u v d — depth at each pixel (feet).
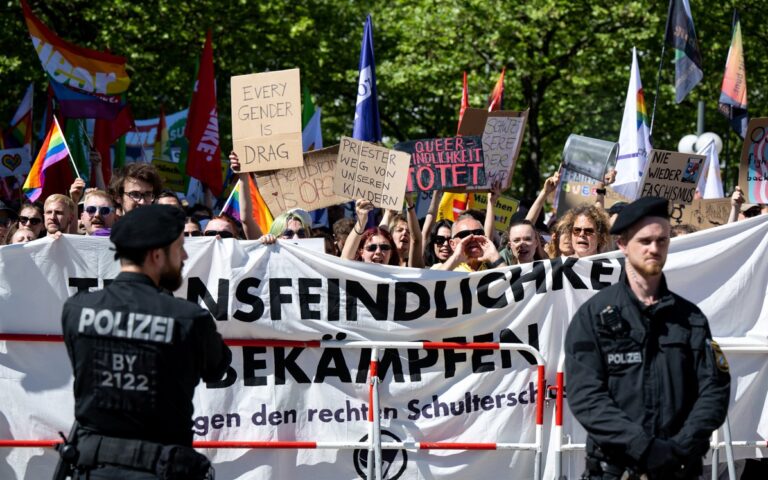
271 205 25.32
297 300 19.51
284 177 25.38
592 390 13.38
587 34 69.56
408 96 77.25
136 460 13.05
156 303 13.50
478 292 19.88
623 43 68.64
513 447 19.48
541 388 19.52
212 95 30.96
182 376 13.44
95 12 60.85
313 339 19.54
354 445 19.10
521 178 84.02
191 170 30.78
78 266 19.04
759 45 72.02
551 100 76.79
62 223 22.16
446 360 19.77
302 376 19.49
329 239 25.39
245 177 23.22
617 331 13.46
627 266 13.97
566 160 26.63
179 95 67.87
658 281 13.84
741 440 20.77
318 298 19.56
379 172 21.77
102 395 13.24
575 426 19.98
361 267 19.66
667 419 13.24
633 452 12.92
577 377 13.55
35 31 30.83
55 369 18.97
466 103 36.04
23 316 18.81
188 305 13.66
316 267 19.60
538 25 68.59
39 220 24.18
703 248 20.72
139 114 67.00
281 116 22.85
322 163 25.44
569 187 30.42
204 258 19.36
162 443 13.28
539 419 19.42
